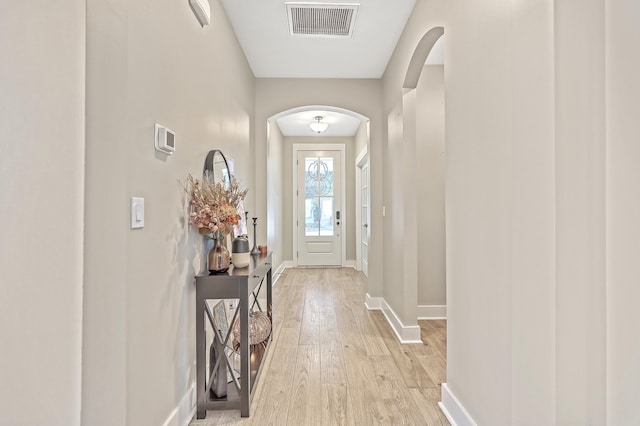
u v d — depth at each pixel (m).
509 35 1.25
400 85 3.03
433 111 3.48
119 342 1.13
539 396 1.10
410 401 1.96
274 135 5.50
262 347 2.47
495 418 1.37
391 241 3.36
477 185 1.52
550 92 1.03
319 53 3.34
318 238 6.79
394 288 3.23
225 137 2.62
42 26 0.98
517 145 1.20
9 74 0.97
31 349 0.98
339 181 6.76
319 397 2.00
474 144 1.54
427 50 2.53
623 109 0.90
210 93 2.23
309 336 2.97
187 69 1.82
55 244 0.98
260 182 3.91
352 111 3.91
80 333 1.00
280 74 3.81
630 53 0.88
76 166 0.99
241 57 3.21
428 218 3.50
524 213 1.16
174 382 1.63
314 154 6.76
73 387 1.00
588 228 0.97
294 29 2.90
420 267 3.50
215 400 1.85
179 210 1.70
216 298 1.81
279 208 6.16
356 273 6.09
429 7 2.21
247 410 1.81
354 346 2.76
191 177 1.83
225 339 1.90
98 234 1.05
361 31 2.94
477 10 1.50
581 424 0.99
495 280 1.37
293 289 4.81
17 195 0.97
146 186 1.38
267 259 2.71
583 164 0.97
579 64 0.97
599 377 0.97
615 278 0.92
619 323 0.92
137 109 1.31
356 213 6.58
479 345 1.51
